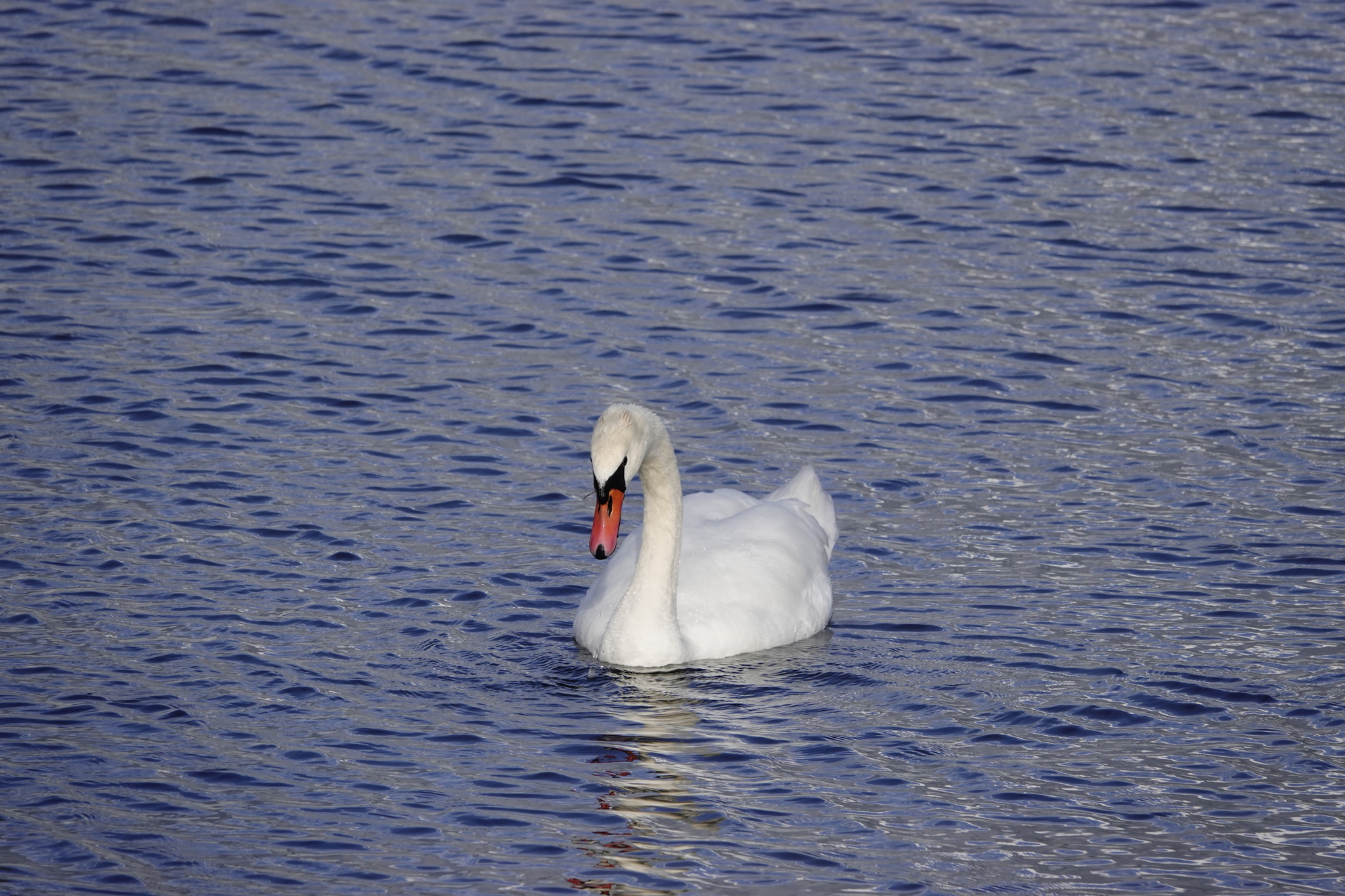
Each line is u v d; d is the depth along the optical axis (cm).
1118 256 2486
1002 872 1121
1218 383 2078
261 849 1128
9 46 3288
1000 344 2191
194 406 1936
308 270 2367
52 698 1320
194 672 1375
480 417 1945
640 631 1437
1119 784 1238
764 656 1473
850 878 1109
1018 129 3002
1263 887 1107
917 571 1630
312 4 3644
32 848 1118
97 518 1653
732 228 2558
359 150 2839
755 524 1583
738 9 3694
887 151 2892
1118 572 1617
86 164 2722
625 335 2191
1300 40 3509
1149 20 3647
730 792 1220
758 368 2108
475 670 1412
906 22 3622
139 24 3459
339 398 1981
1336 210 2656
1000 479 1830
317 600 1520
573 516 1723
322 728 1296
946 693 1389
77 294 2248
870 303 2311
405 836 1149
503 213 2597
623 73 3253
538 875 1107
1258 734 1315
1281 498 1770
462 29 3500
